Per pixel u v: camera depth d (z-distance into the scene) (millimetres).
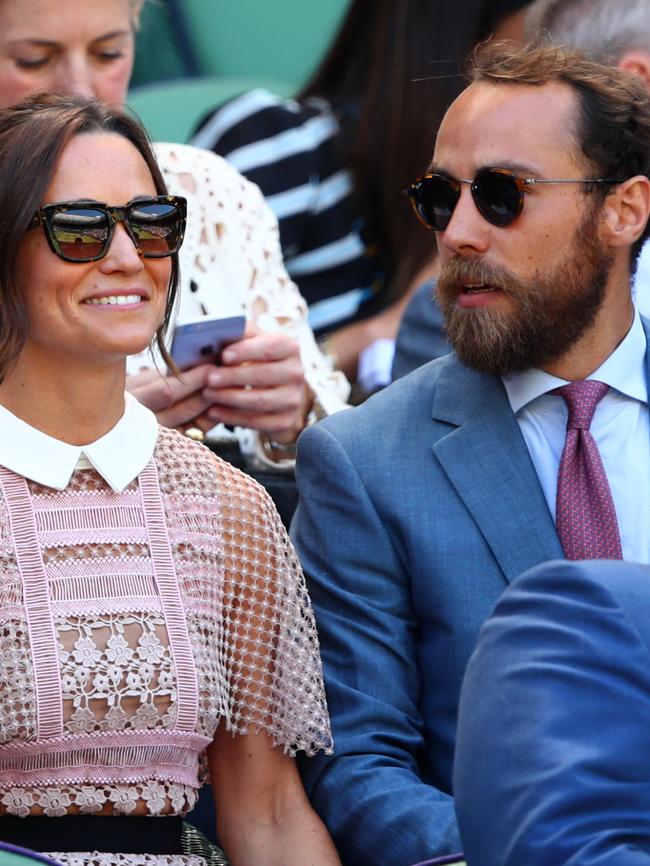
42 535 7598
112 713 7484
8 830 7410
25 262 7527
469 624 8375
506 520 8484
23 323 7547
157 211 7664
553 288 8484
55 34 10836
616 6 11367
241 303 11148
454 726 8422
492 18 13680
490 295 8531
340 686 8492
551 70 8578
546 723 5016
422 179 8672
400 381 9117
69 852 7469
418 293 11227
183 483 8047
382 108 13562
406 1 13617
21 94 10930
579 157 8477
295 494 10211
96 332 7547
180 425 10531
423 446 8742
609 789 4926
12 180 7496
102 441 7793
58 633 7461
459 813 5172
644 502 8648
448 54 13602
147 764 7617
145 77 15922
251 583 8242
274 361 10469
